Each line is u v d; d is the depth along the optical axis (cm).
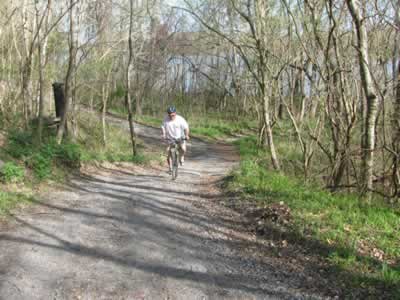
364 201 786
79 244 538
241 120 4225
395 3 908
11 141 985
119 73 2988
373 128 854
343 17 1044
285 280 446
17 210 673
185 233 610
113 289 410
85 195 844
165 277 446
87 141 1680
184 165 1584
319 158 1243
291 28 1281
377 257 498
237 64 3106
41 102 1192
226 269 475
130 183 1022
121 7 1675
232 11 1473
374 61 976
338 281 436
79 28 1522
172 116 1081
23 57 1479
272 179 973
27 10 1422
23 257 478
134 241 562
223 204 795
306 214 658
